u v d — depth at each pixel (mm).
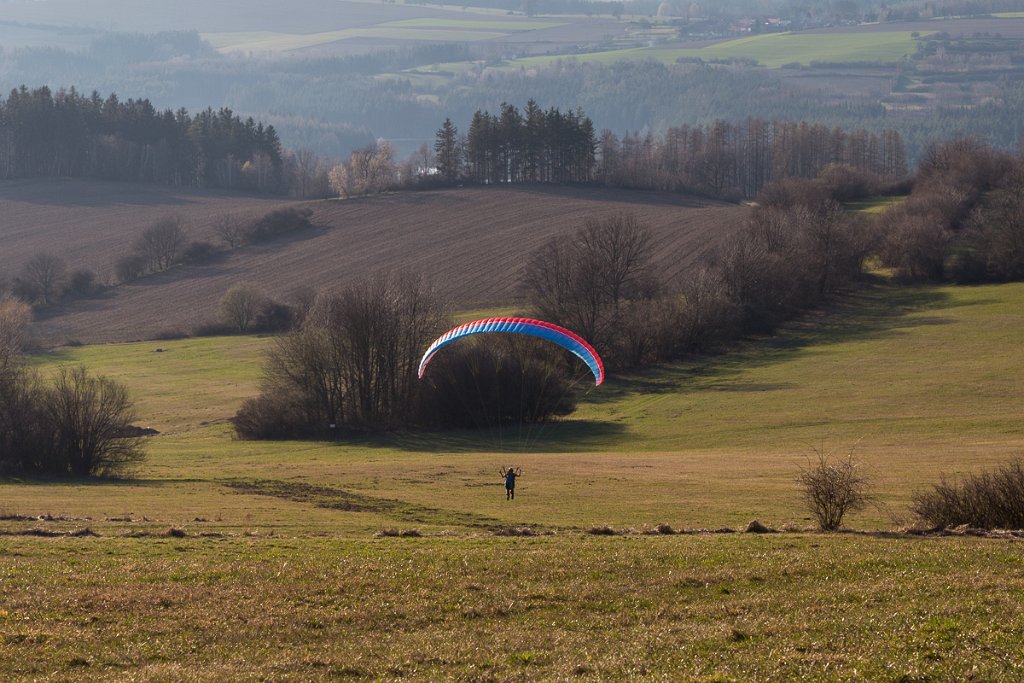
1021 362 167000
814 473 65312
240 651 35688
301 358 151125
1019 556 48031
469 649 35562
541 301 185375
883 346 185875
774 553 50062
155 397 173250
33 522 65438
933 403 145875
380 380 154375
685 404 157500
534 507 80500
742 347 194250
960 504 63938
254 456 130250
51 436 112312
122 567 46906
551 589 43281
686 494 88125
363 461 121438
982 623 36812
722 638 36125
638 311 186875
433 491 92000
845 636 35969
